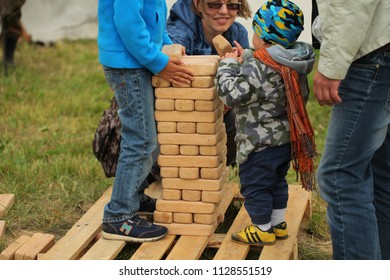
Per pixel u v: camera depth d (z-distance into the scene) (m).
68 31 19.69
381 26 5.91
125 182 7.41
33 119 12.91
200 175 7.49
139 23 6.87
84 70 16.70
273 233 7.43
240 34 8.79
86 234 7.70
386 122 6.28
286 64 6.77
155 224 7.59
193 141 7.37
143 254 7.24
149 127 7.32
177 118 7.32
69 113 13.48
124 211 7.49
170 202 7.58
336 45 5.82
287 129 6.99
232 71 7.00
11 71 16.12
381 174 6.91
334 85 5.97
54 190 9.71
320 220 8.95
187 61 7.29
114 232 7.52
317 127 12.55
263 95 6.84
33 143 11.60
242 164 7.18
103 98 14.51
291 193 8.87
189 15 8.48
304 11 14.33
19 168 10.27
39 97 14.27
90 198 9.52
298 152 6.91
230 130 8.64
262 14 6.92
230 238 7.56
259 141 6.94
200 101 7.23
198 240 7.50
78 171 10.31
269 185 7.17
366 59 6.04
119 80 7.19
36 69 16.61
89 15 19.94
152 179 8.80
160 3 7.27
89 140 11.89
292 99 6.80
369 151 6.33
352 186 6.41
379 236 7.11
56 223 8.82
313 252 8.23
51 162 10.73
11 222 8.76
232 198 8.77
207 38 8.51
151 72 7.25
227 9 8.24
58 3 19.56
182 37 8.32
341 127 6.28
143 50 6.94
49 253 7.28
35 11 19.17
